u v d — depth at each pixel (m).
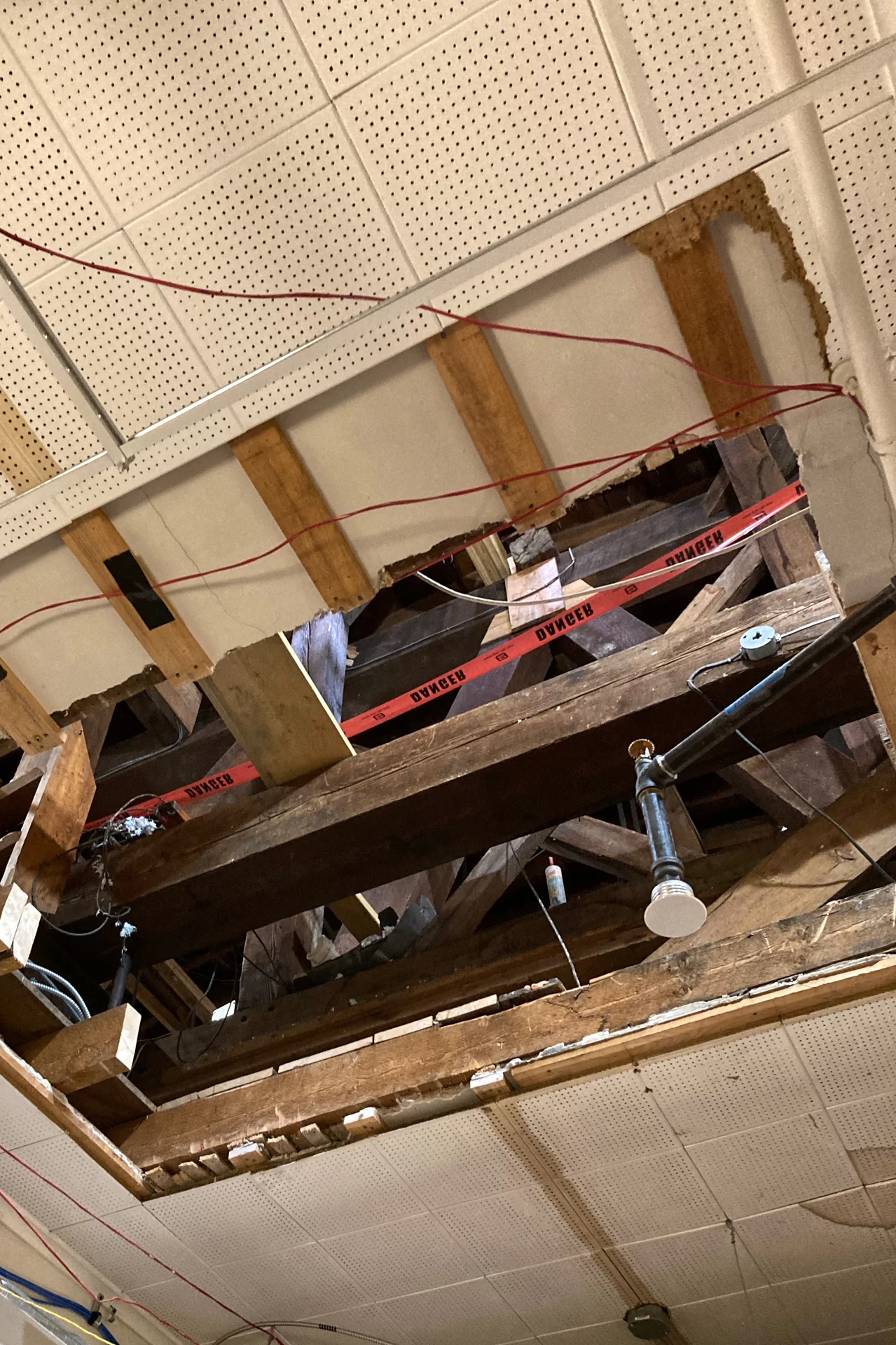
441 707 5.38
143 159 2.12
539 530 5.33
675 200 2.12
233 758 4.79
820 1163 2.92
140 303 2.27
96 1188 3.18
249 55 2.03
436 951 3.95
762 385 2.32
